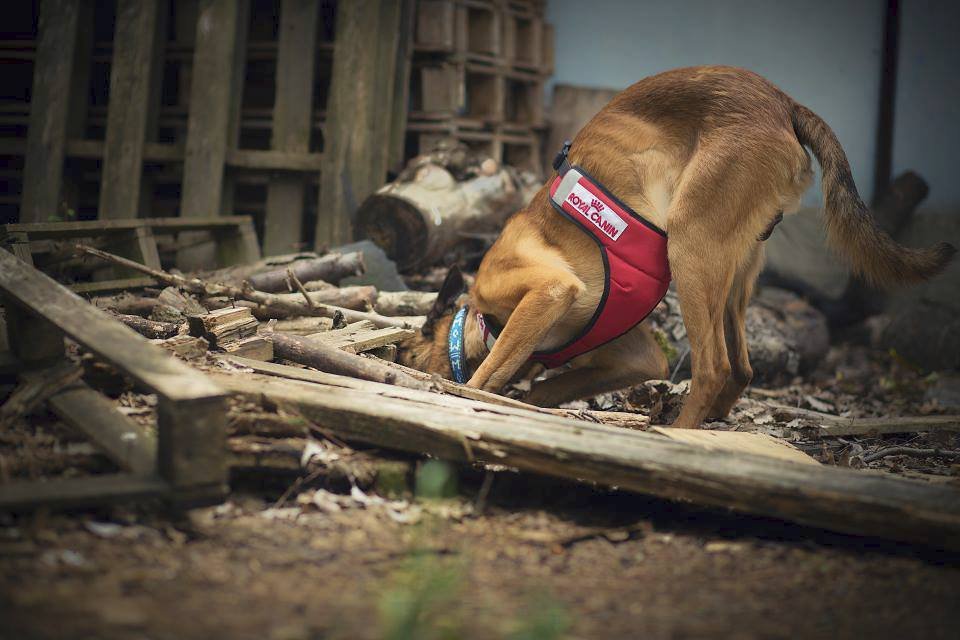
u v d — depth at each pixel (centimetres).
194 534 277
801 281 902
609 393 552
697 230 431
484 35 848
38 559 245
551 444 319
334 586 243
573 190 448
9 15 840
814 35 984
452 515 316
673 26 981
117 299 549
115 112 771
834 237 449
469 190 719
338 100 763
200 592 232
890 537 281
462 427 331
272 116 812
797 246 906
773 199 438
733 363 497
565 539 300
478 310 482
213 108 765
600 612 238
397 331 499
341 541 281
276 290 582
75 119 793
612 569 275
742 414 547
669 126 448
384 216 695
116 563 248
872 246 440
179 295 524
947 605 255
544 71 921
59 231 583
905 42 971
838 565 287
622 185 446
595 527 317
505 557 280
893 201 950
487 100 860
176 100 848
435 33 793
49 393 348
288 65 775
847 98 987
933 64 969
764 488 295
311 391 361
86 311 352
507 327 446
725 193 429
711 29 982
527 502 343
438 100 805
